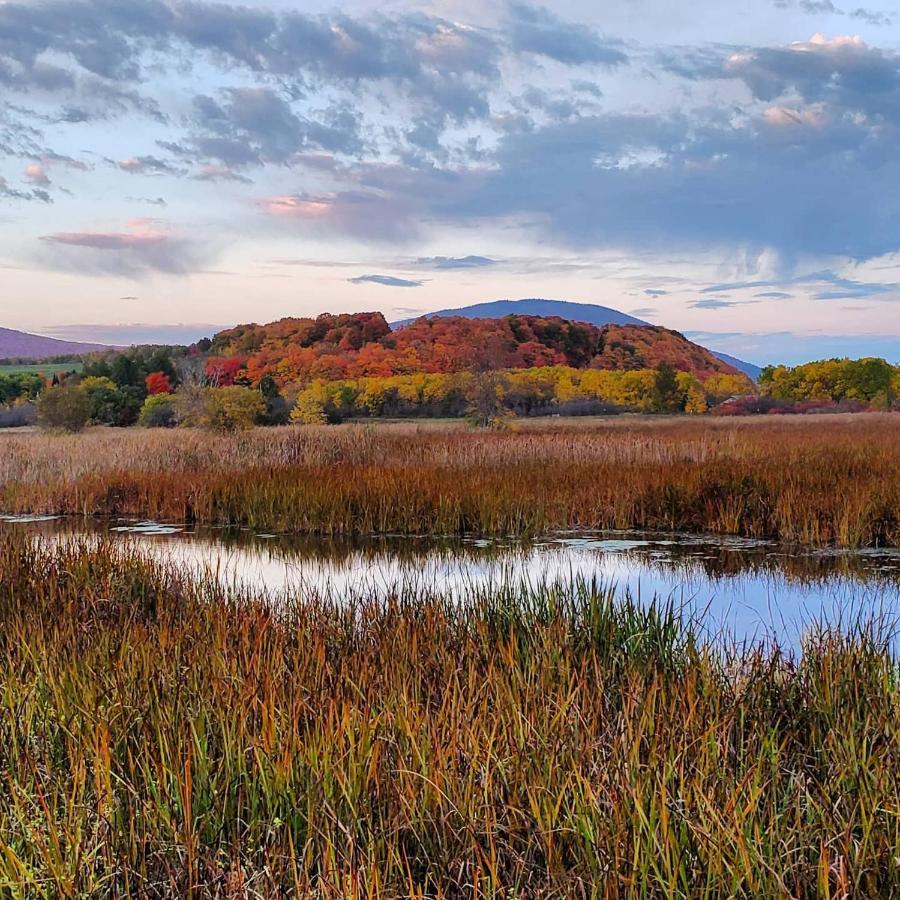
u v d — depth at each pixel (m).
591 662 5.46
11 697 4.52
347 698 4.61
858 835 3.51
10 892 3.08
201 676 4.88
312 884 3.27
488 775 3.63
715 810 3.35
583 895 3.04
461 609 6.85
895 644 6.50
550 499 14.12
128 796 3.68
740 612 8.17
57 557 8.73
